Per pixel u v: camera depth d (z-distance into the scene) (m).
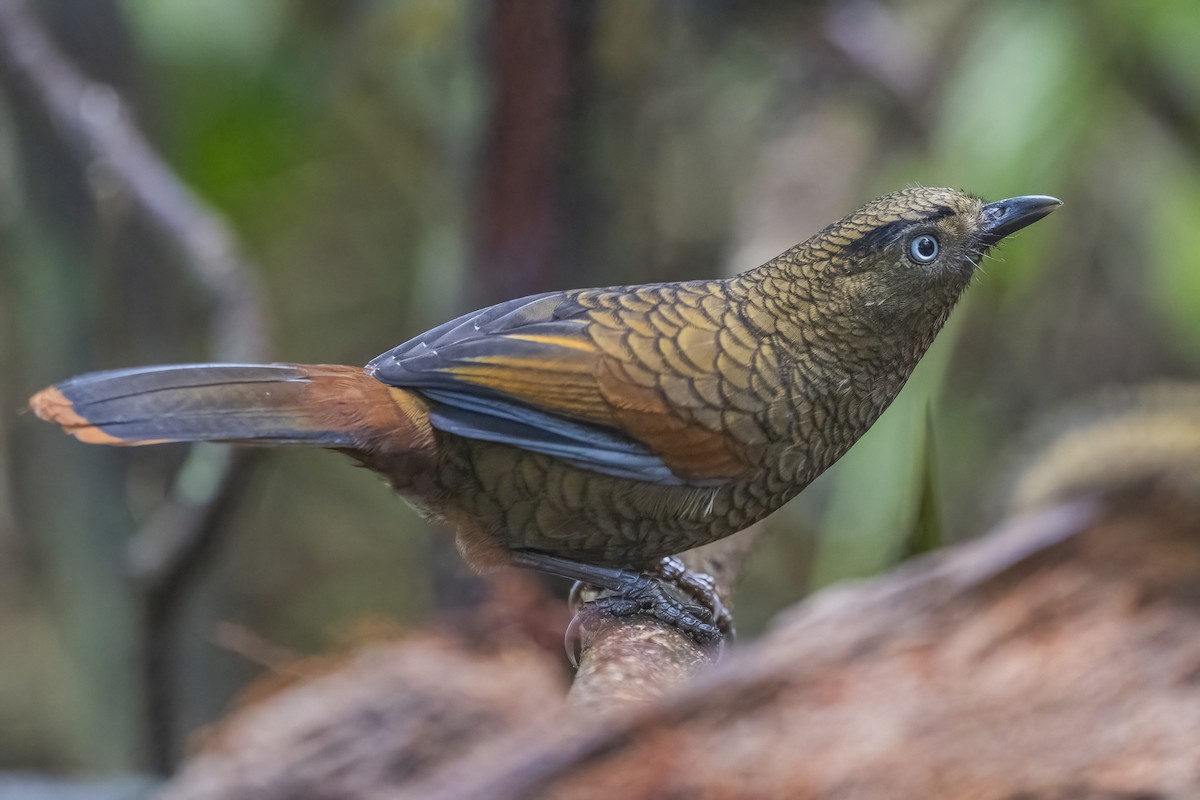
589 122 11.81
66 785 10.54
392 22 15.05
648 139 12.58
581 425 7.40
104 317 13.14
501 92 11.60
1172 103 13.30
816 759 4.51
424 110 15.78
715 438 7.45
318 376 7.36
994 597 4.82
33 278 13.00
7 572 19.33
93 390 7.06
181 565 11.04
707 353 7.49
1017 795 4.38
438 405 7.43
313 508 20.53
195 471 10.71
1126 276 14.52
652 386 7.40
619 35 11.73
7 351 13.90
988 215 7.82
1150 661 4.61
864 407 7.82
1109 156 13.67
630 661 6.53
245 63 15.46
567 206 11.94
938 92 14.39
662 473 7.47
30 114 12.46
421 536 18.17
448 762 5.54
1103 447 5.07
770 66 15.54
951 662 4.68
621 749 4.68
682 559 8.70
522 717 5.68
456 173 12.13
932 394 12.52
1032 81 12.70
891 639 4.77
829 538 12.21
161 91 15.10
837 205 14.41
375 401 7.37
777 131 15.30
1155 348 14.69
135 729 13.49
